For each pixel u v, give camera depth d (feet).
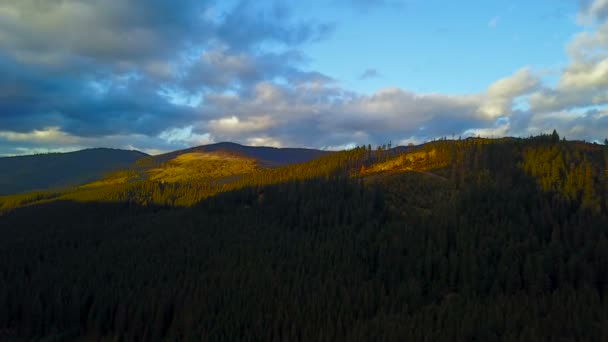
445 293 366.84
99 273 436.76
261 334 298.56
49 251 548.72
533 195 508.94
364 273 407.44
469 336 267.18
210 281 388.78
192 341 296.30
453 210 497.46
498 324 274.36
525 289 356.59
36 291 384.68
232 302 337.52
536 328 261.44
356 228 522.88
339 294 353.10
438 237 437.99
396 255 418.72
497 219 456.86
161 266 445.78
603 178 542.57
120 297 362.12
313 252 456.86
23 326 350.64
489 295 345.31
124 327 335.88
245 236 541.75
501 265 377.71
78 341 336.29
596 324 266.16
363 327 281.95
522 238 424.46
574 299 298.97
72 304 357.82
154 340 321.73
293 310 317.63
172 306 349.00
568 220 458.50
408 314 313.12
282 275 394.52
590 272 349.61
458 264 385.50
